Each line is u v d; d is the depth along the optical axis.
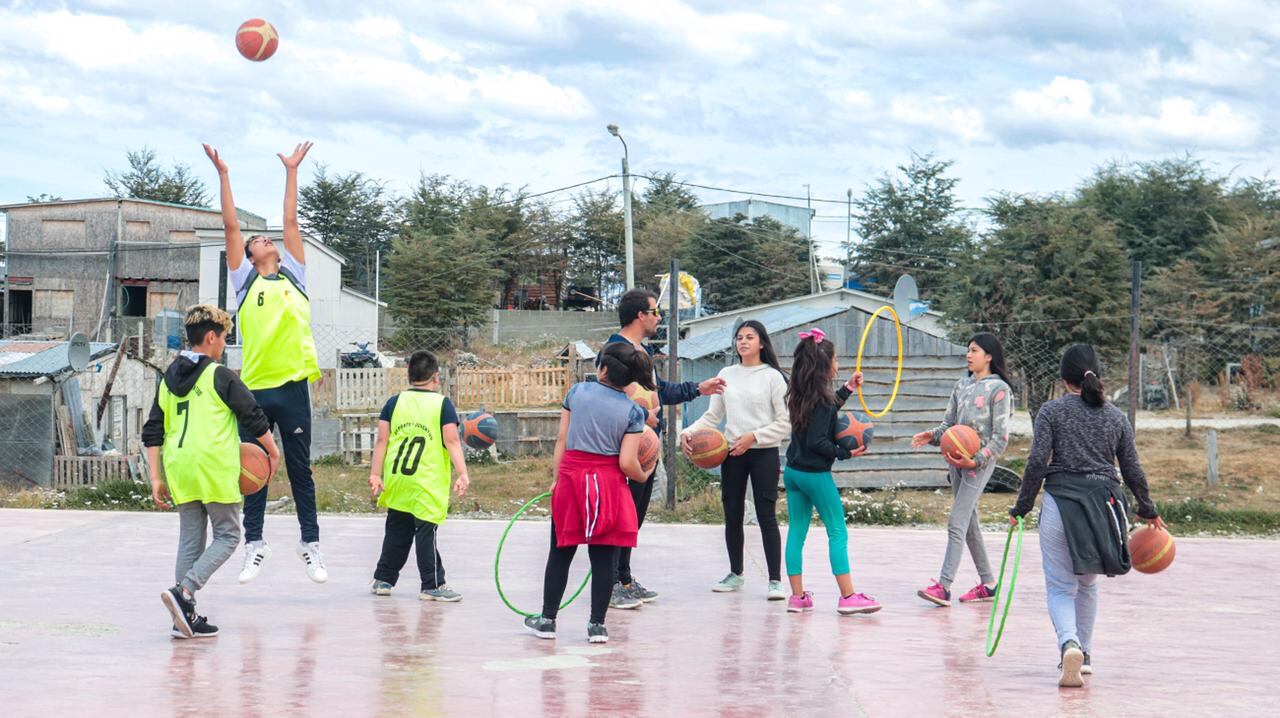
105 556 9.10
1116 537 5.64
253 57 7.65
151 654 5.84
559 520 6.34
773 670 5.72
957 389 7.82
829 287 60.47
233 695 5.02
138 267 52.38
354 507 13.95
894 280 58.88
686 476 15.75
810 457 7.32
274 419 7.30
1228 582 9.02
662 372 21.14
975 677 5.66
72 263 52.34
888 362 18.02
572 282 71.38
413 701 4.96
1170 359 30.67
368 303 45.41
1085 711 5.01
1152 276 41.38
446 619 6.93
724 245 61.75
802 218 66.81
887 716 4.87
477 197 68.25
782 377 7.73
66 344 19.69
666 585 8.41
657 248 66.06
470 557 9.52
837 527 7.37
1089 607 5.86
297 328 7.28
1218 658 6.29
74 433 17.91
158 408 6.33
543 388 25.39
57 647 5.96
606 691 5.21
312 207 76.12
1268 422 25.44
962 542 7.70
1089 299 26.39
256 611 7.07
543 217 70.56
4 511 11.83
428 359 7.63
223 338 6.36
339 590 7.88
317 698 4.99
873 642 6.49
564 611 7.35
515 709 4.86
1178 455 20.00
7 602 7.23
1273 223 36.56
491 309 57.00
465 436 8.77
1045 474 5.87
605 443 6.25
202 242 43.59
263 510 7.33
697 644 6.35
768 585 8.48
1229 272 34.75
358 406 25.94
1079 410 5.79
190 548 6.34
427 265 51.56
